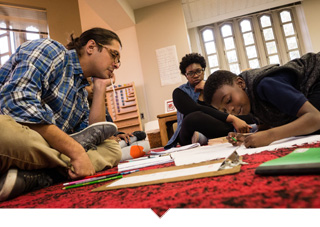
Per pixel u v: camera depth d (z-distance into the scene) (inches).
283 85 36.8
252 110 42.6
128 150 85.0
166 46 203.2
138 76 206.7
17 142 31.1
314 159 19.4
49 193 30.8
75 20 152.0
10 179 30.2
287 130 36.4
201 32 306.2
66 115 50.8
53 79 46.1
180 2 203.9
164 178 25.9
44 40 46.4
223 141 65.9
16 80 37.2
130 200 18.8
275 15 293.0
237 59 297.3
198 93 93.4
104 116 64.4
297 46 288.5
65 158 41.7
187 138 88.2
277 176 18.4
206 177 22.8
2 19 128.3
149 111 202.2
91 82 76.2
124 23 204.4
